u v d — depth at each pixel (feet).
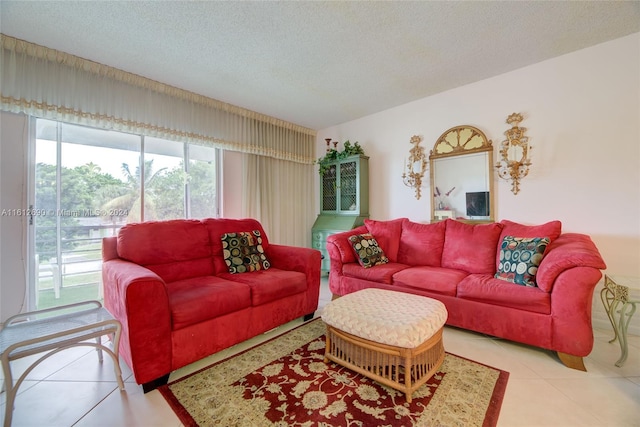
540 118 8.69
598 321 7.71
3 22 6.38
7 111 7.14
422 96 11.17
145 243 7.34
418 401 4.74
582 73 8.00
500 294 6.61
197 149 11.23
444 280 7.67
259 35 7.04
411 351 4.80
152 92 9.39
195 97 10.43
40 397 4.93
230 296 6.43
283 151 13.79
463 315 7.20
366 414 4.45
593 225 7.90
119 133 9.26
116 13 6.15
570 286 5.75
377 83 9.93
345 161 13.35
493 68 8.98
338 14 6.30
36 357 6.33
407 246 10.00
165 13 6.17
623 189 7.50
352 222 12.73
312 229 14.48
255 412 4.52
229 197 12.03
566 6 6.17
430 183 11.13
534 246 7.02
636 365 5.81
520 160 8.98
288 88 10.21
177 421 4.35
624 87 7.45
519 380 5.32
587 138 7.97
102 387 5.22
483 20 6.61
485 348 6.61
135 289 4.96
